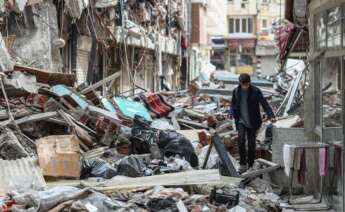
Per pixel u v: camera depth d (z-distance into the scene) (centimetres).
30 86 1219
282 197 970
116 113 1465
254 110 1116
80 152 1012
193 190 911
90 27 2030
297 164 913
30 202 741
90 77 2022
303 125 1116
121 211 744
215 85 3127
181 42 4856
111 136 1212
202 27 5653
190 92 2725
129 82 2762
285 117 1466
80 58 2088
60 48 1767
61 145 975
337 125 848
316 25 1008
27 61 1470
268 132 1336
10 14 1450
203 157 1167
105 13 2225
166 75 4303
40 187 839
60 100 1240
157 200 790
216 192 846
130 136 1212
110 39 2312
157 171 1011
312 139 1028
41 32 1535
